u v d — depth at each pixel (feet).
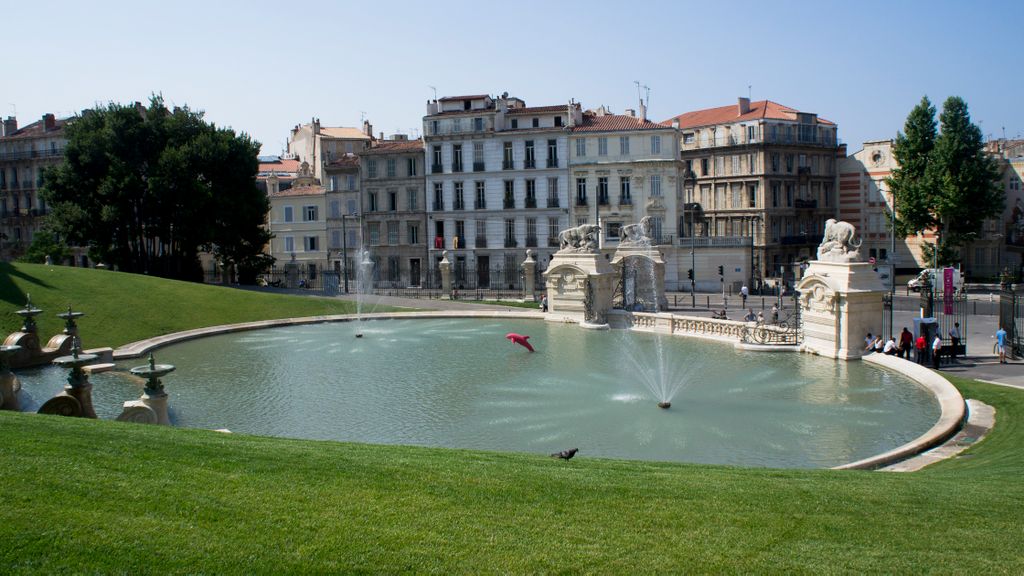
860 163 323.57
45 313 161.48
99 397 108.68
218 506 41.60
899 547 39.96
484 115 296.51
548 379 118.11
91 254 258.37
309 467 48.80
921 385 107.55
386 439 85.71
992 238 288.71
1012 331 123.44
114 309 174.19
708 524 42.37
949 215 255.91
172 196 248.52
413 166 309.83
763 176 307.99
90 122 252.62
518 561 37.24
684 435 85.76
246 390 112.88
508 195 297.33
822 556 38.70
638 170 282.77
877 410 95.55
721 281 275.80
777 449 80.12
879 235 318.45
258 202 275.39
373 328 183.42
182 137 256.93
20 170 356.38
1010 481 53.72
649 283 198.39
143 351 147.64
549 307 199.00
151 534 37.96
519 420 93.40
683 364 130.41
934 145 263.08
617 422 91.76
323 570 35.68
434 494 45.09
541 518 42.37
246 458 50.03
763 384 112.37
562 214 291.99
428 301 232.53
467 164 299.79
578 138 287.89
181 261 267.18
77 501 40.78
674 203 281.74
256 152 275.80
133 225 252.01
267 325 185.98
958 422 81.76
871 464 69.77
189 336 167.84
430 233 307.78
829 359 132.67
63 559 35.24
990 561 38.42
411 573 35.83
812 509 45.21
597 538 40.11
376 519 41.19
